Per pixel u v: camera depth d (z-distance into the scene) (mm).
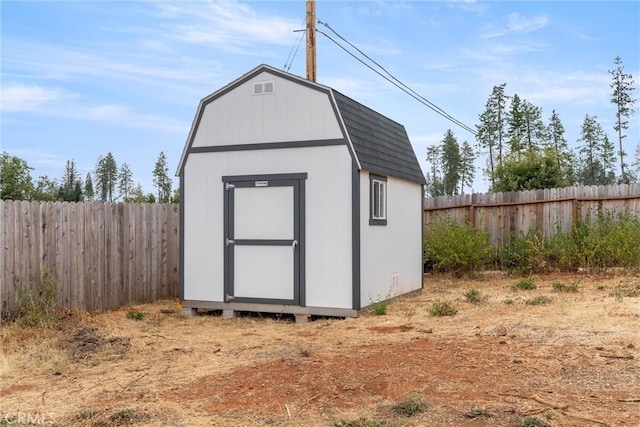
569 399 4266
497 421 3877
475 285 11781
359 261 8453
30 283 8141
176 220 11258
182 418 4254
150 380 5359
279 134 8953
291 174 8844
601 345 5684
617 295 8523
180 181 9625
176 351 6590
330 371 5270
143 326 8281
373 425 3896
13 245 7906
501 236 13586
